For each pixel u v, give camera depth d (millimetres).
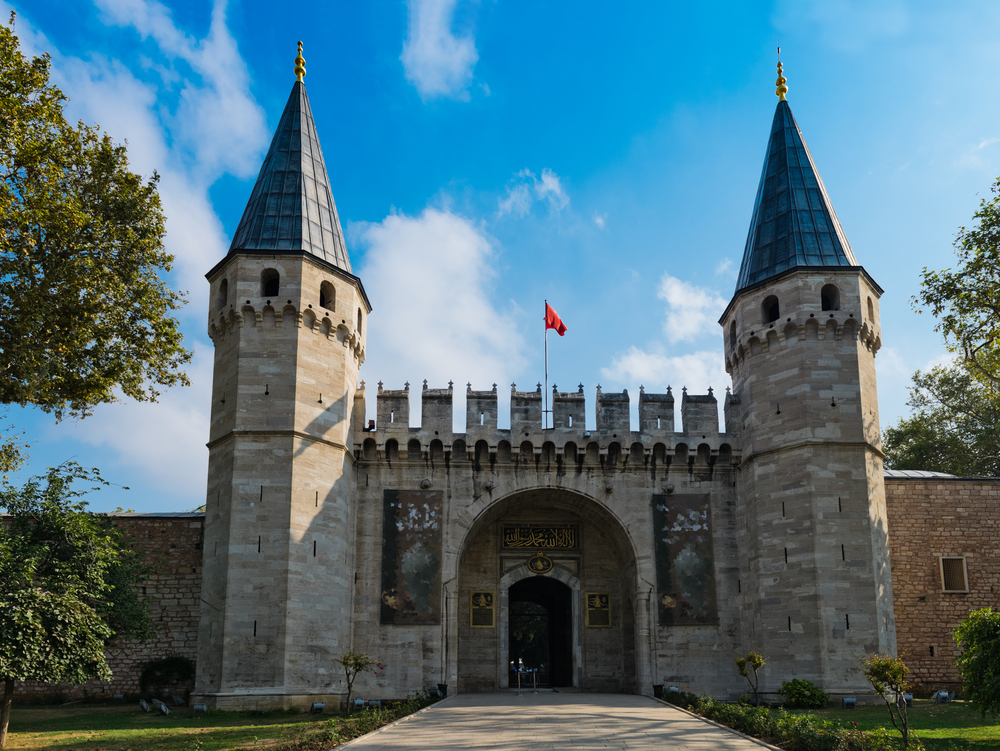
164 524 41281
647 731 24906
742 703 32875
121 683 39344
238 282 38594
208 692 34219
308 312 38750
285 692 34000
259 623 34750
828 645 35750
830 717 30359
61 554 32219
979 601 41188
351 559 40438
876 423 39594
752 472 40406
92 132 28547
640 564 41594
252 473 36406
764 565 38594
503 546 45188
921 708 33344
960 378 62062
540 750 21156
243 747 22609
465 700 36656
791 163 43844
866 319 39906
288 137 43125
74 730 27984
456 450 42531
